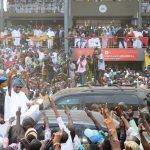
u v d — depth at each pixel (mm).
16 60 27891
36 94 17484
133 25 38469
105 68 29500
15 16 40469
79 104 14250
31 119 9211
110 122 7941
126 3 40094
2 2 37469
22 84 11062
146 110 12320
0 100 11086
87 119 10344
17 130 9094
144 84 23391
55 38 33312
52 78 26141
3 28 36750
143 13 39719
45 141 7742
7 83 11227
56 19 40750
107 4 40219
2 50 30828
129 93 14477
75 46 32000
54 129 9398
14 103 10805
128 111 10555
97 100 14320
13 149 8383
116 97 14398
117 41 32562
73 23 40875
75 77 25156
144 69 31281
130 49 32312
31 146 7891
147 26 37969
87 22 40938
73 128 9070
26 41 32844
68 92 14453
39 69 27516
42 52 29719
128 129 9109
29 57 28375
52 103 9383
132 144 7555
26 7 40531
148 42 32875
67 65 28297
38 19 40781
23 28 36625
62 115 10695
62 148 8469
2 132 10078
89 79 26625
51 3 40656
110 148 8062
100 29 33625
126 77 25625
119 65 32938
